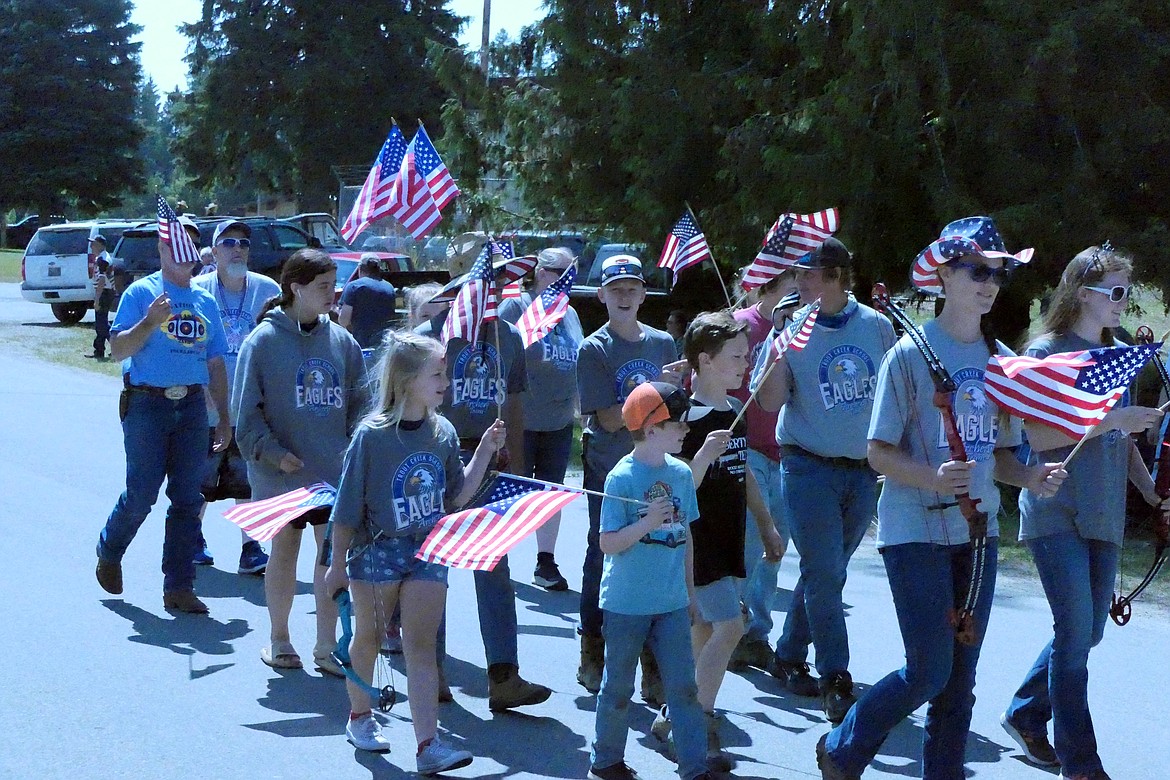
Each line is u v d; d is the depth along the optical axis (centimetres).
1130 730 543
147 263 2189
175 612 678
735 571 491
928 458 416
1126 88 1111
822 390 535
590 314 1728
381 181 683
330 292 600
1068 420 412
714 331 494
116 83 6512
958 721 425
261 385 593
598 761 462
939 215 1133
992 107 1120
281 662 596
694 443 493
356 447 478
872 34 1159
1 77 6281
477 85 1717
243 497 716
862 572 823
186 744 498
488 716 547
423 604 475
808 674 589
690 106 1389
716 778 464
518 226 1727
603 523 452
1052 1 1107
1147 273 1098
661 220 1449
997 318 1251
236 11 4619
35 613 660
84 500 938
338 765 482
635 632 452
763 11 1363
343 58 4472
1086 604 457
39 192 6297
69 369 1816
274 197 5300
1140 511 948
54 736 500
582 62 1506
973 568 399
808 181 1191
